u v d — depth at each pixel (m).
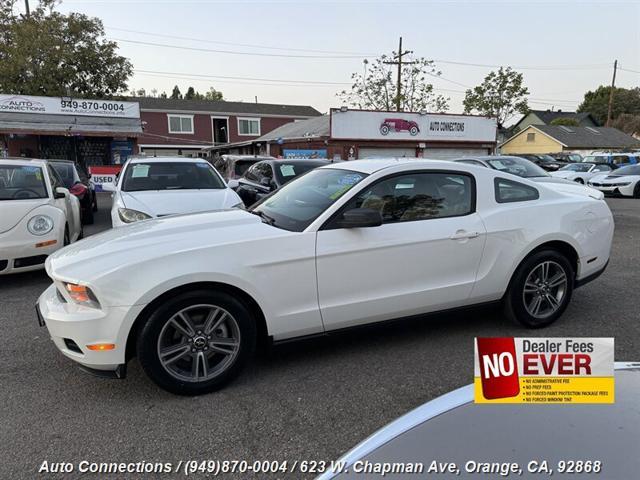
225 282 2.96
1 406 2.89
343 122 27.47
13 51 25.70
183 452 2.46
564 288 4.07
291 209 3.59
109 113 23.25
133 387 3.14
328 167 4.13
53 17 27.23
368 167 3.70
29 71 26.56
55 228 5.51
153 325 2.83
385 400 2.96
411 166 3.61
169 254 2.90
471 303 3.79
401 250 3.42
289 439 2.57
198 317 3.00
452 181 3.72
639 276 5.80
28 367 3.42
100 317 2.75
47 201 5.65
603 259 4.30
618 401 1.79
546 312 4.08
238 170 12.51
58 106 22.30
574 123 62.91
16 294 5.19
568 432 1.65
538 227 3.88
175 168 7.17
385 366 3.41
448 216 3.64
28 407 2.88
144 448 2.50
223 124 43.12
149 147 39.69
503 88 40.12
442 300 3.64
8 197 5.61
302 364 3.45
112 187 6.91
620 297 4.95
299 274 3.15
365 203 3.39
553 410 1.77
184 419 2.76
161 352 2.89
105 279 2.76
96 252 3.01
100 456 2.43
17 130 20.59
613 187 17.42
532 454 1.56
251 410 2.85
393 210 3.49
